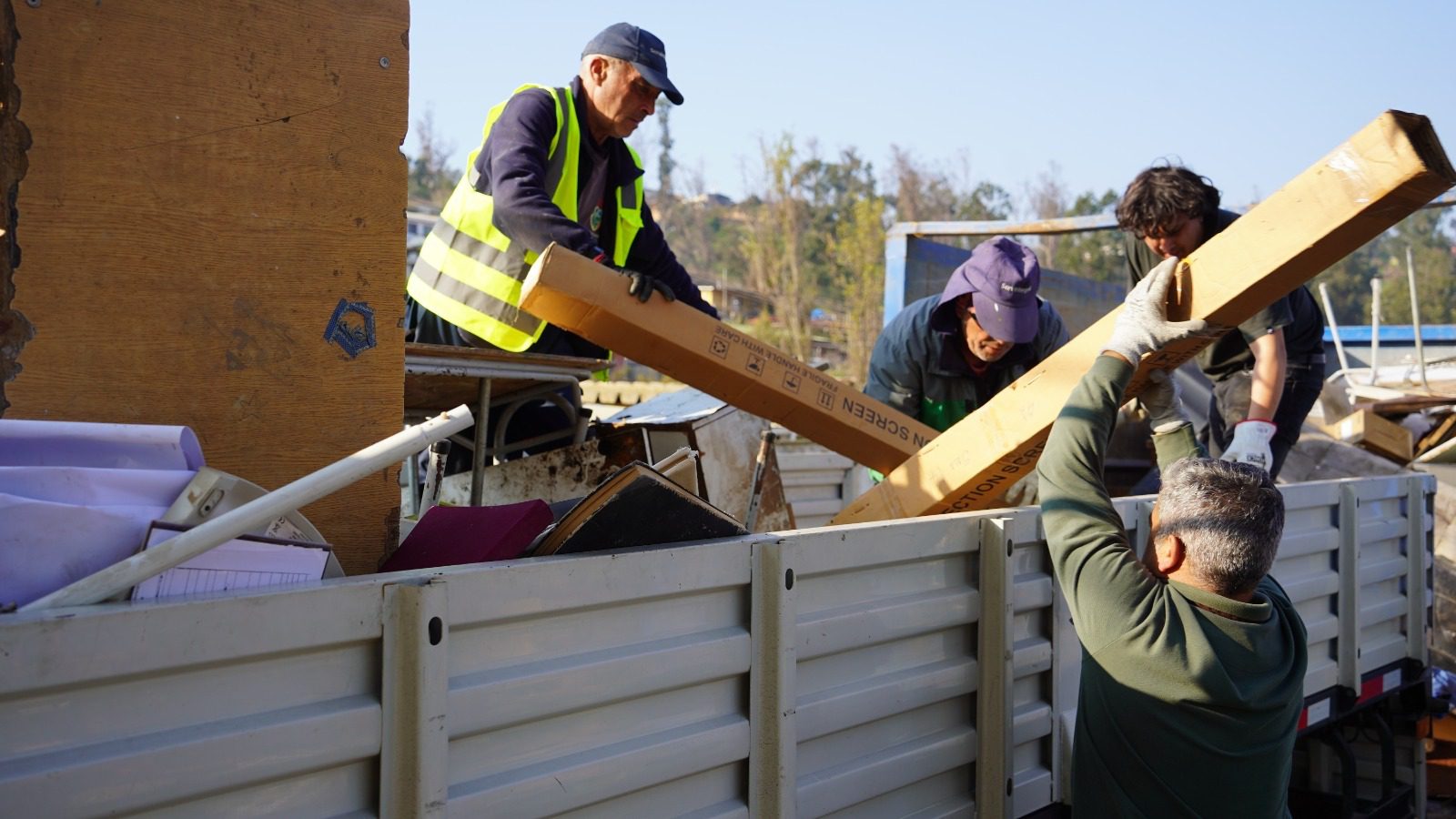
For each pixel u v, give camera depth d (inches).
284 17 86.4
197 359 82.6
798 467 205.0
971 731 101.0
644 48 138.9
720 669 79.3
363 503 91.0
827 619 86.4
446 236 143.8
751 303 1246.9
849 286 1016.9
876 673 92.4
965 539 100.3
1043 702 109.8
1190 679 87.5
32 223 75.8
